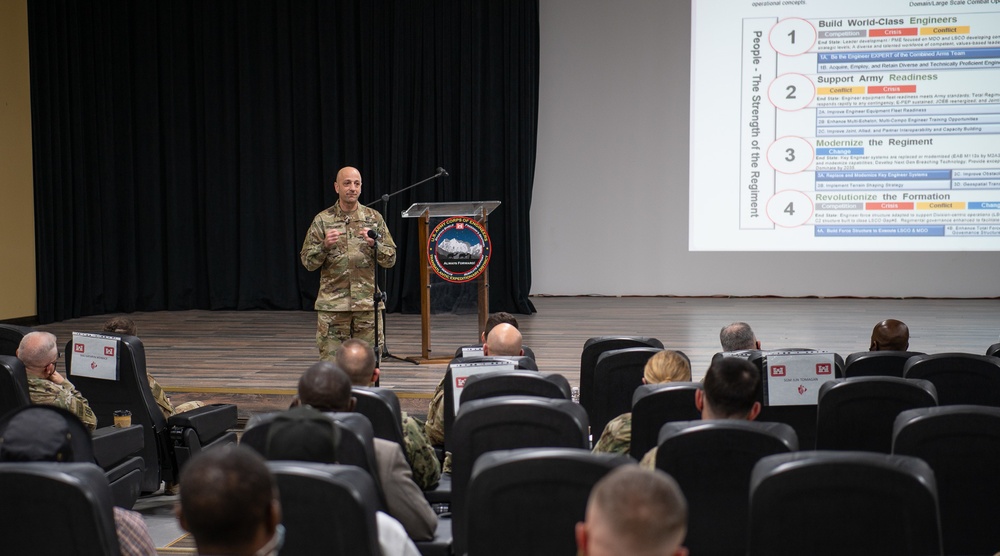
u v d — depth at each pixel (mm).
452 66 10133
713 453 2320
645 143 10711
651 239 10805
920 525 1890
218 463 1351
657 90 10641
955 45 9516
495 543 2084
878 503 1903
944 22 9516
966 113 9555
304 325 9336
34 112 9492
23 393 3547
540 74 10805
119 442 3699
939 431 2428
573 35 10719
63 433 2236
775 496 1930
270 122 10492
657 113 10656
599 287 10930
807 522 1936
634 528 1180
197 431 4273
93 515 1973
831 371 3465
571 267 10961
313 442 2037
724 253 10703
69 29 9773
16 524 1990
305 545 1941
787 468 1916
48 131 9578
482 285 7004
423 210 6812
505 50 10062
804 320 8945
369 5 10141
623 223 10828
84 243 10055
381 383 6234
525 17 9977
